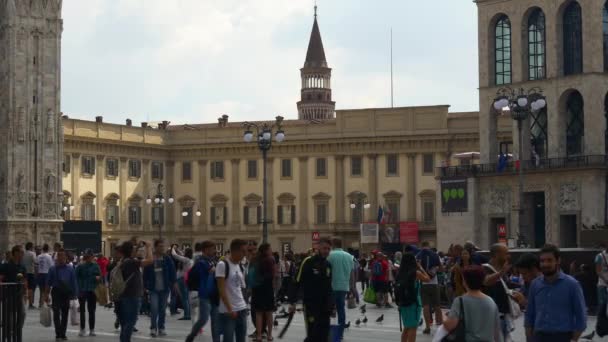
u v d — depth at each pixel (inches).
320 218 5610.2
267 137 2559.1
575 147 3858.3
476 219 3983.8
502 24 4082.2
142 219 5733.3
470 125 5300.2
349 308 2123.5
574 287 770.2
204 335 1494.8
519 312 999.6
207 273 1198.9
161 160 5856.3
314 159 5634.8
